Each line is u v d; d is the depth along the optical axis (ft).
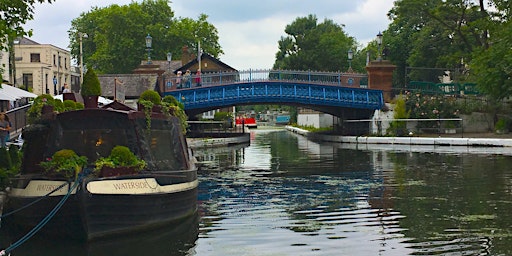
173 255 37.58
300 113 285.43
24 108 92.73
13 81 125.90
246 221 48.24
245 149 140.26
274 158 111.55
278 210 53.36
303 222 47.73
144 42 260.62
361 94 154.40
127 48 256.52
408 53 215.31
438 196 59.77
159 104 48.16
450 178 73.77
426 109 152.87
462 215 49.60
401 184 69.46
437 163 93.04
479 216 49.01
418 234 42.88
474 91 159.43
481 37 172.76
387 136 149.28
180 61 251.60
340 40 307.17
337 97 152.56
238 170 89.66
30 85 197.16
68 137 43.60
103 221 39.60
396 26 236.63
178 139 50.39
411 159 101.45
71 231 39.50
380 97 155.74
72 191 38.58
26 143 46.52
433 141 133.69
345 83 157.07
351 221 47.93
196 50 272.72
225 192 65.41
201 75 148.25
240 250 38.91
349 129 169.37
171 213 44.86
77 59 301.84
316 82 151.02
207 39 287.89
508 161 92.89
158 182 42.96
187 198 47.42
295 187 68.80
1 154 53.16
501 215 49.29
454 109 152.25
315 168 90.38
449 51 180.04
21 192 41.57
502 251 37.78
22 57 201.87
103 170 39.88
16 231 42.60
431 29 181.16
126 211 40.47
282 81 148.25
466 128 153.38
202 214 51.39
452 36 177.78
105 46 260.83
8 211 44.04
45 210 39.81
